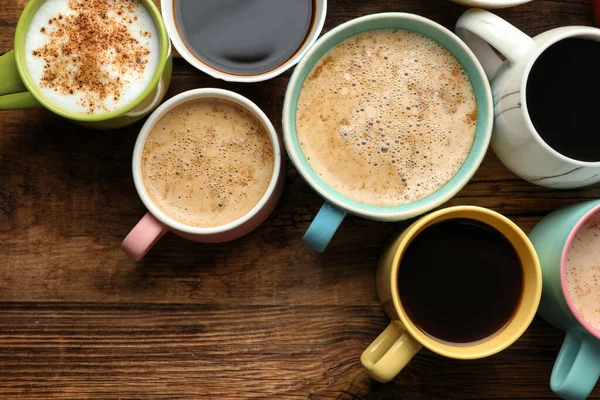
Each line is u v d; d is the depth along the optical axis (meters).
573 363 0.49
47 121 0.54
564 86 0.50
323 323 0.54
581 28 0.49
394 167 0.51
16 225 0.54
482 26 0.49
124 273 0.54
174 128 0.52
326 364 0.54
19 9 0.53
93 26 0.50
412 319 0.51
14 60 0.49
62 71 0.50
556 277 0.49
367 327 0.54
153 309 0.54
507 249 0.51
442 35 0.50
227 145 0.52
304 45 0.53
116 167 0.54
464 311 0.51
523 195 0.54
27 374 0.54
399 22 0.50
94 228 0.54
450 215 0.50
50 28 0.50
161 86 0.51
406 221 0.54
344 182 0.51
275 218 0.54
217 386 0.54
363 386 0.54
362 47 0.51
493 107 0.50
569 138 0.50
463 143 0.51
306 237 0.49
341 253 0.54
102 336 0.54
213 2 0.54
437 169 0.51
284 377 0.54
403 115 0.51
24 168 0.54
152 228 0.50
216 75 0.51
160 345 0.54
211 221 0.52
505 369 0.54
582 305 0.51
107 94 0.50
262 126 0.52
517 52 0.48
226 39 0.54
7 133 0.54
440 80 0.51
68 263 0.54
